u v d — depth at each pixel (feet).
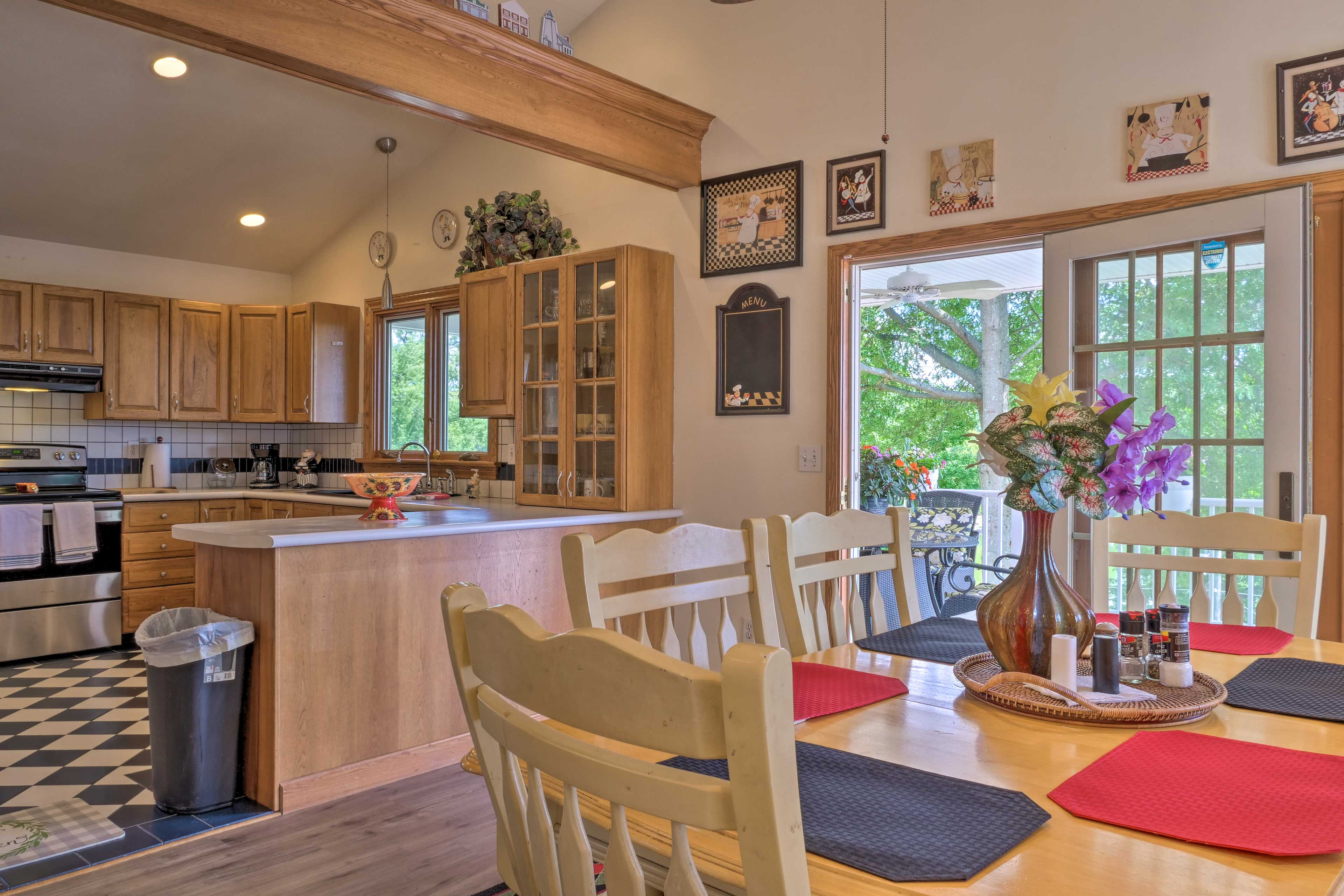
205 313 18.95
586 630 2.39
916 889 2.56
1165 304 9.59
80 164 15.78
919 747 3.85
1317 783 3.38
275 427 21.33
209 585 10.16
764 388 12.98
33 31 12.80
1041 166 10.62
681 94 14.01
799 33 12.72
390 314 18.78
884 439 30.53
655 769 2.26
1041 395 4.78
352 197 18.72
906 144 11.68
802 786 3.35
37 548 15.57
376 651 10.07
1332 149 8.84
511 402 14.84
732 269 13.34
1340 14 8.86
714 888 2.73
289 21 8.85
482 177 16.93
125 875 7.75
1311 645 5.95
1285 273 8.69
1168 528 7.38
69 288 17.20
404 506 14.84
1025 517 4.83
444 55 10.29
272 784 9.20
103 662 15.57
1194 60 9.65
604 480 13.58
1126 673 4.86
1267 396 8.83
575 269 14.02
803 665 5.32
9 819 8.89
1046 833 2.96
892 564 7.26
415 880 7.66
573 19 15.17
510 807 2.96
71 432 18.31
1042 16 10.65
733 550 6.14
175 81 14.25
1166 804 3.17
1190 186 9.65
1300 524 6.84
